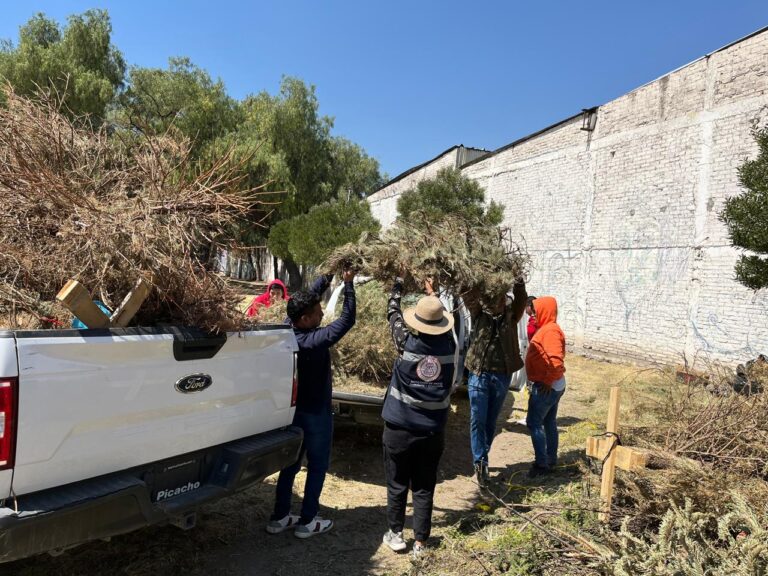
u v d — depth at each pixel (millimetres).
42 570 3037
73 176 3289
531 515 3732
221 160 3363
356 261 3859
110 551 3324
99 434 2381
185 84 24297
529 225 14680
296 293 3803
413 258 3910
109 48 24875
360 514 4191
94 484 2393
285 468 3713
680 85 10609
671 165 10711
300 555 3484
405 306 6090
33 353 2137
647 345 11070
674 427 3857
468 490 4766
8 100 3479
